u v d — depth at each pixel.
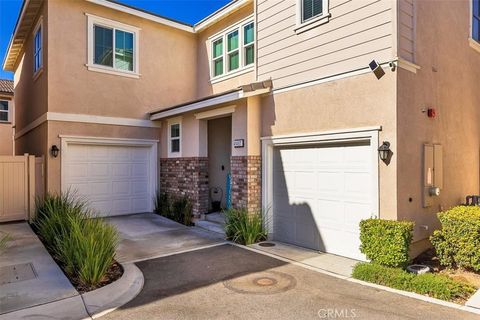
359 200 6.89
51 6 10.21
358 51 6.84
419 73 6.84
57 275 5.77
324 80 7.42
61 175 10.31
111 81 11.36
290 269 6.36
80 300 4.86
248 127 8.72
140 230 9.60
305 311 4.61
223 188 11.94
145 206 12.30
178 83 13.01
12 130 18.88
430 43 7.22
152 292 5.29
